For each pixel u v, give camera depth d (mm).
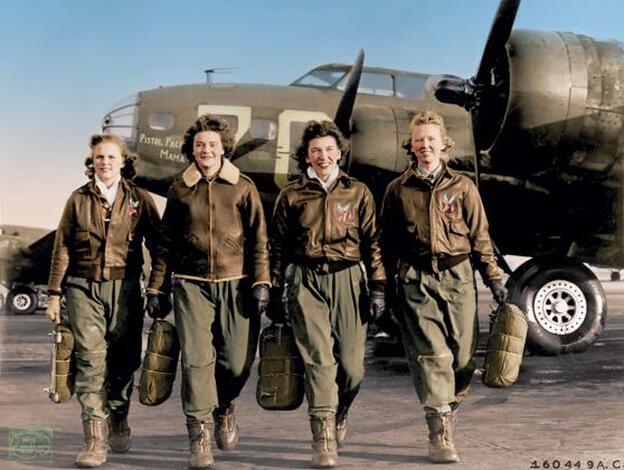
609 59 8820
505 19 8484
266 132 10336
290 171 10328
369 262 4316
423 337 4266
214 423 4555
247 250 4328
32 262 19016
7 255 18766
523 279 9789
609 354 10086
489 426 5230
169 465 4238
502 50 9023
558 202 10008
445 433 4184
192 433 4133
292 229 4305
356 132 9969
